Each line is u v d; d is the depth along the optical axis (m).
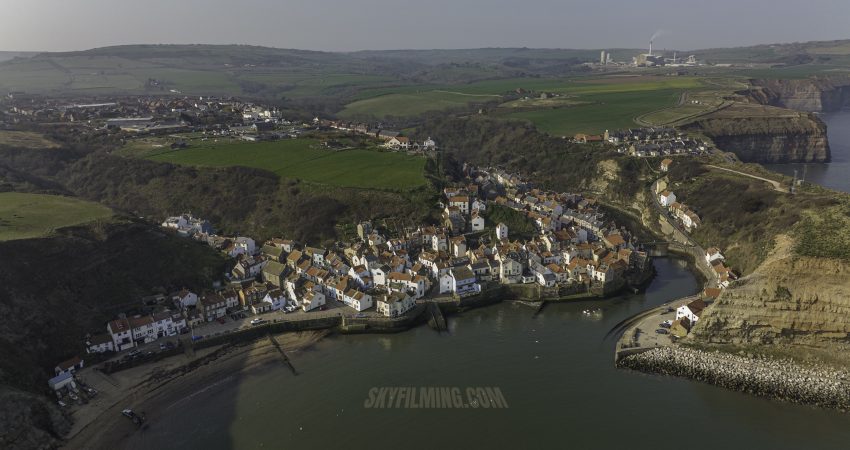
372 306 145.12
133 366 119.69
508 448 94.38
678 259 184.88
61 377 109.19
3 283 119.38
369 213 192.88
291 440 97.06
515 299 154.62
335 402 107.44
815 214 140.75
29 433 92.75
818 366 113.56
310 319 137.75
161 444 96.81
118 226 152.50
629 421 101.00
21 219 150.88
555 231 187.88
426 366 120.19
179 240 164.25
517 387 111.50
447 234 180.75
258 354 125.88
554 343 129.50
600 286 154.00
